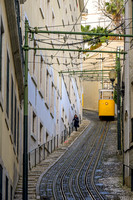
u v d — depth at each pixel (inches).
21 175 812.0
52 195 666.8
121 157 1087.0
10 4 499.5
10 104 571.8
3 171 473.4
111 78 963.3
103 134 1621.6
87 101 2920.8
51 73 1246.9
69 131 1594.5
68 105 1723.7
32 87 928.3
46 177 812.6
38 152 983.6
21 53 687.1
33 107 935.0
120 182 790.5
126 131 776.9
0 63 445.1
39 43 1039.0
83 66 2519.7
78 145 1350.9
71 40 1867.6
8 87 538.9
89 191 703.7
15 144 680.4
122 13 1985.7
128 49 776.3
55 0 1330.0
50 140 1179.9
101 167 955.3
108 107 2121.1
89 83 2881.4
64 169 916.0
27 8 866.8
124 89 843.4
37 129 996.6
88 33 574.9
